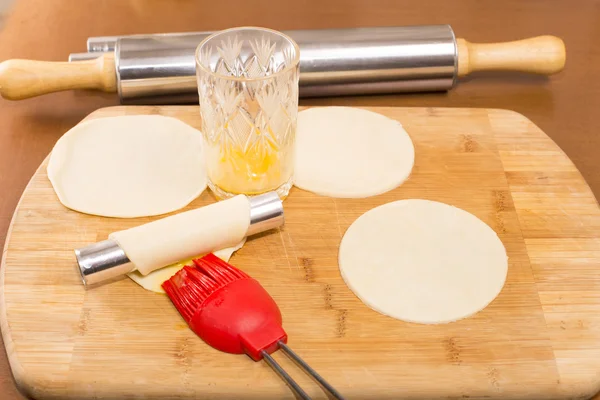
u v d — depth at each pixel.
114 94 0.86
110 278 0.67
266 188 0.72
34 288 0.67
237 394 0.62
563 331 0.65
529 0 1.01
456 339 0.64
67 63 0.82
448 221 0.71
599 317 0.66
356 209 0.73
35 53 0.91
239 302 0.64
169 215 0.72
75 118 0.83
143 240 0.67
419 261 0.69
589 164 0.80
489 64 0.85
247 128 0.71
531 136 0.80
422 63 0.83
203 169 0.76
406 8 1.00
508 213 0.73
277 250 0.70
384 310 0.66
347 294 0.67
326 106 0.84
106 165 0.76
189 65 0.81
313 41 0.83
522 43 0.86
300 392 0.60
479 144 0.79
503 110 0.82
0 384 0.64
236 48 0.75
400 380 0.62
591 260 0.70
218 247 0.69
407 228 0.71
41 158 0.79
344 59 0.82
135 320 0.65
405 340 0.64
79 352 0.63
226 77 0.68
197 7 0.99
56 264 0.68
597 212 0.73
